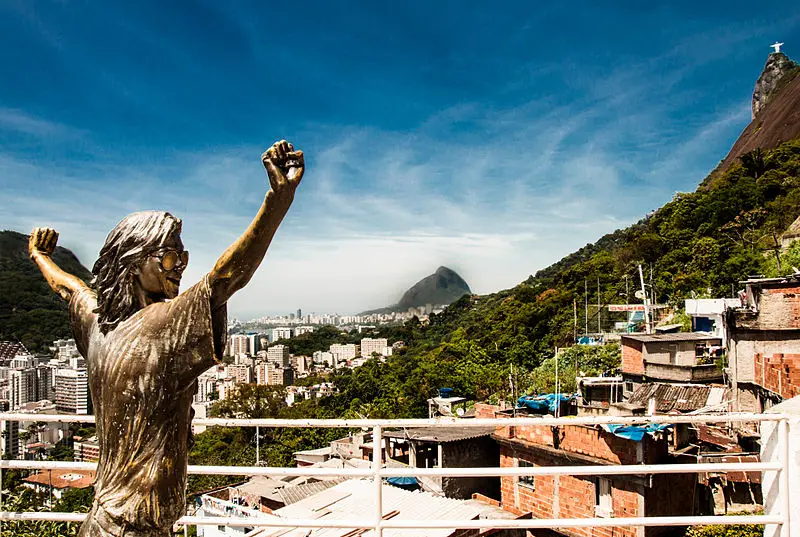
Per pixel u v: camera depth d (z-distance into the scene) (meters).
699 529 12.71
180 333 2.29
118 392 2.30
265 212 2.19
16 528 6.48
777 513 3.37
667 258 52.31
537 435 19.08
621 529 16.02
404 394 49.16
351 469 3.24
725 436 18.98
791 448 3.28
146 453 2.31
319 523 3.18
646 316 35.16
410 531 6.97
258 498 20.45
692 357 29.38
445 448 22.08
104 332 2.45
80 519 3.25
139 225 2.44
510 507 19.58
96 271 2.49
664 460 16.48
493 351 56.59
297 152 2.18
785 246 40.56
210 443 44.59
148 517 2.29
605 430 16.62
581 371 35.47
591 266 65.69
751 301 20.45
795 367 16.72
